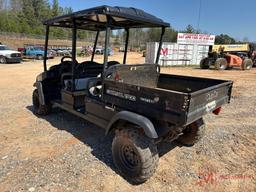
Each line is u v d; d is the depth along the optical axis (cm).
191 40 1891
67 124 464
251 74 1350
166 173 303
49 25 446
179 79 386
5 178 286
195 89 367
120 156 295
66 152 351
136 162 277
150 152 267
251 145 387
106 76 318
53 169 306
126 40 448
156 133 257
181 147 374
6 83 938
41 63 1855
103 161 327
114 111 314
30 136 407
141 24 391
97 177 291
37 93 504
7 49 1941
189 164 326
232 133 434
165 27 386
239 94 788
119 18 332
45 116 511
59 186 273
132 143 268
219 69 1556
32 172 298
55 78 491
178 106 239
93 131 431
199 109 256
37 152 350
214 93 285
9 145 372
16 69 1433
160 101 255
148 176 274
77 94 396
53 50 2797
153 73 399
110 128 299
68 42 4981
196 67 1769
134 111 286
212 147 376
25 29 5553
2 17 5544
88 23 407
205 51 1983
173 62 1862
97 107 343
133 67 356
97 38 510
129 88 285
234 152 362
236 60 1573
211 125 477
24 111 547
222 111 581
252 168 318
